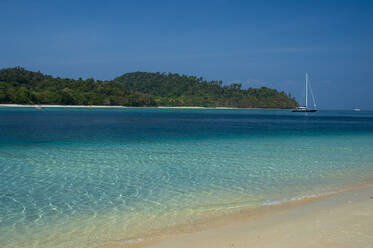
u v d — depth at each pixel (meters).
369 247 5.28
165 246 5.72
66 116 66.56
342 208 7.82
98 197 9.12
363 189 10.09
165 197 9.18
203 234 6.29
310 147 21.41
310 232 6.09
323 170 13.34
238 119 75.38
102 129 34.78
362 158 16.61
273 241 5.71
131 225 6.94
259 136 29.58
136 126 41.34
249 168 13.68
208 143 23.11
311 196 9.21
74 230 6.67
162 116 82.50
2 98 124.00
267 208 8.05
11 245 5.95
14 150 18.19
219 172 12.80
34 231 6.62
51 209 8.04
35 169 12.96
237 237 6.02
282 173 12.67
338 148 20.98
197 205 8.41
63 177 11.59
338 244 5.43
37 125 38.50
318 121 71.88
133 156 16.61
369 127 48.16
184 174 12.34
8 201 8.66
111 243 5.97
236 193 9.66
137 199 8.96
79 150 18.53
